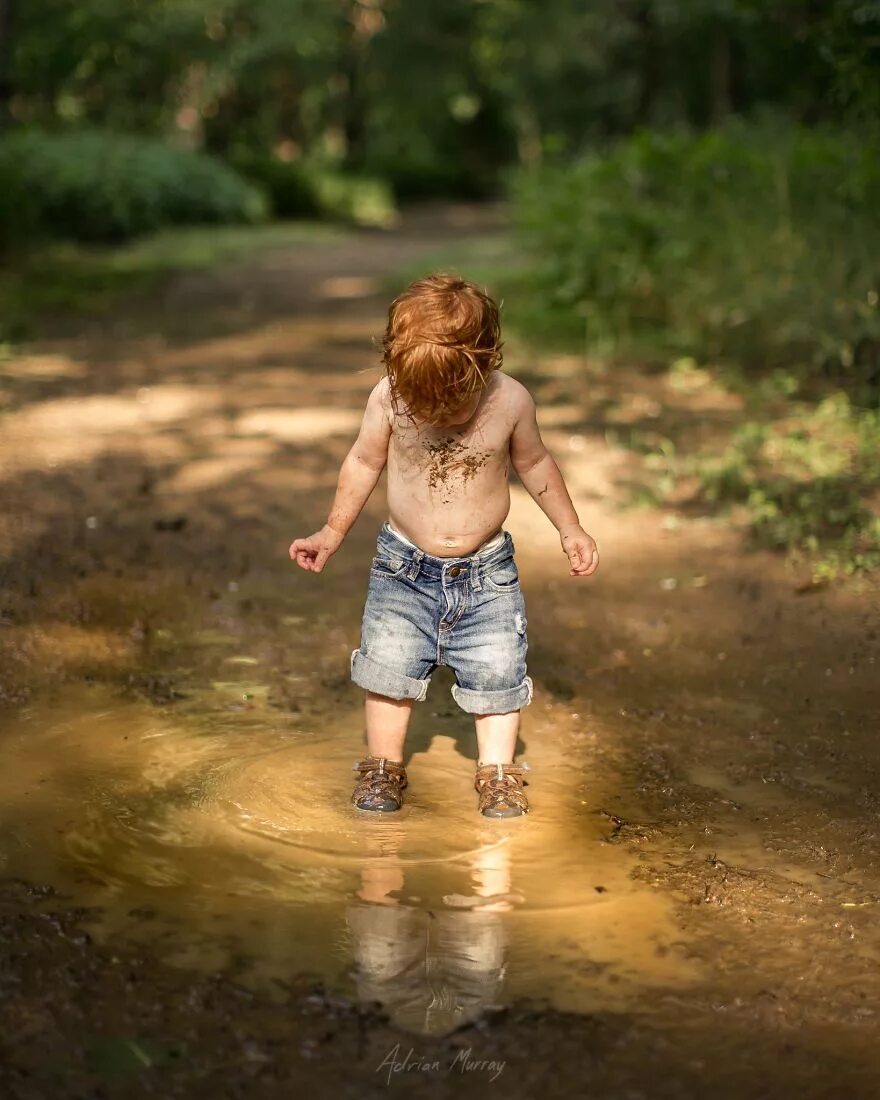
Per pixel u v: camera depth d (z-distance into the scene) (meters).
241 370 9.79
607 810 3.46
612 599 5.14
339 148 41.09
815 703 4.21
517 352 10.20
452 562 3.34
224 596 5.10
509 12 38.72
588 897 2.98
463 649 3.40
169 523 5.91
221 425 7.89
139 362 10.02
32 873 3.00
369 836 3.27
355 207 32.38
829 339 8.12
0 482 6.42
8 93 18.23
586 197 10.89
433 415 3.21
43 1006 2.48
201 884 2.99
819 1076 2.36
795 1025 2.51
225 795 3.47
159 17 27.12
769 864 3.18
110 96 28.11
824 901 2.99
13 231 16.31
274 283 15.94
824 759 3.81
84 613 4.81
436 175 41.91
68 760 3.65
